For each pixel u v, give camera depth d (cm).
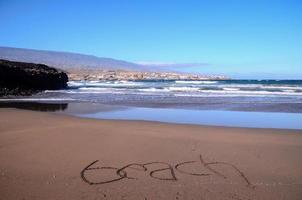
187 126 1114
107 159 677
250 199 486
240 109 1772
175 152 736
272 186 538
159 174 590
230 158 693
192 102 2173
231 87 4100
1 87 3136
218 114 1564
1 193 500
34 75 3731
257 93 2997
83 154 712
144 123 1177
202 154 721
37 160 668
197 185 539
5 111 1532
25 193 500
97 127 1050
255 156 711
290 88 3769
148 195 497
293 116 1491
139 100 2345
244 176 584
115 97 2631
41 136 892
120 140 850
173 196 494
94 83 6150
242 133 989
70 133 936
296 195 502
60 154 711
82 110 1733
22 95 3042
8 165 636
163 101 2253
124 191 511
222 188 527
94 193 502
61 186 530
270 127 1188
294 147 800
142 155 709
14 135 903
